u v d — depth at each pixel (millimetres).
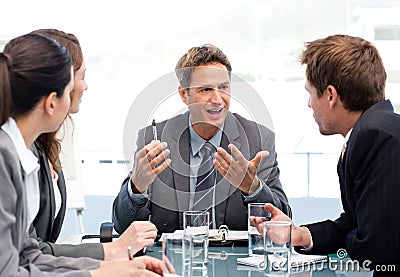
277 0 3502
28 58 1335
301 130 3518
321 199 3547
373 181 1558
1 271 1234
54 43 1390
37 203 1606
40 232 1758
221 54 1963
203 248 1531
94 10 3592
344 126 1735
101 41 3605
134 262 1401
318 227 1809
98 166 3592
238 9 3539
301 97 3498
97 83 3598
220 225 2053
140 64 3619
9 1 3520
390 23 3420
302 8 3488
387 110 1649
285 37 3510
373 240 1551
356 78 1643
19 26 3539
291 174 3561
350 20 3473
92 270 1359
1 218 1238
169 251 1407
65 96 1400
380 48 3418
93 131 3588
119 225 2055
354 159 1603
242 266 1619
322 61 1681
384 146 1554
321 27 3490
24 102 1343
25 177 1411
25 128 1380
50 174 1813
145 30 3617
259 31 3523
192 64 1929
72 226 3561
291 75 3502
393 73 3398
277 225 1508
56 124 1416
